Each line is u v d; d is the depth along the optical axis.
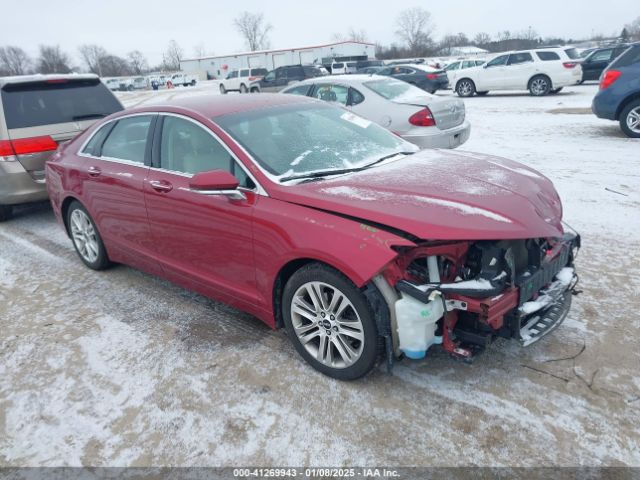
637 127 8.73
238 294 3.30
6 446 2.62
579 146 8.45
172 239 3.62
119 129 4.16
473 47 75.31
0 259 5.31
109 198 4.08
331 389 2.86
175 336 3.54
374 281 2.56
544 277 2.78
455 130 7.20
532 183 3.08
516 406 2.61
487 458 2.31
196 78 56.50
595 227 4.91
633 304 3.49
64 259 5.21
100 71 93.69
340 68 35.97
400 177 3.03
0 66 92.75
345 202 2.70
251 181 3.07
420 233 2.44
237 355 3.25
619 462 2.25
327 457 2.39
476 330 2.63
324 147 3.48
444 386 2.80
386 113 7.28
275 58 57.44
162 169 3.66
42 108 6.15
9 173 5.87
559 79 17.42
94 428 2.70
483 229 2.45
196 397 2.88
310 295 2.86
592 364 2.89
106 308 4.03
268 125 3.51
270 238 2.89
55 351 3.45
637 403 2.57
